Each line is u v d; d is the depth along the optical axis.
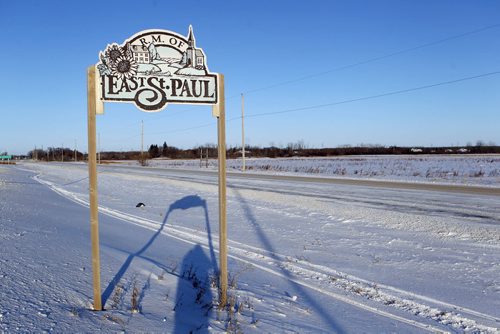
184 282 6.05
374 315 5.37
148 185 28.20
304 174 37.28
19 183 27.70
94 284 4.51
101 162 98.88
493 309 5.63
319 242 10.09
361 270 7.61
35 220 10.83
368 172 38.44
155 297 5.19
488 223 11.83
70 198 19.98
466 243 9.72
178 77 4.98
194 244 9.70
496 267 7.75
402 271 7.55
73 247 7.34
